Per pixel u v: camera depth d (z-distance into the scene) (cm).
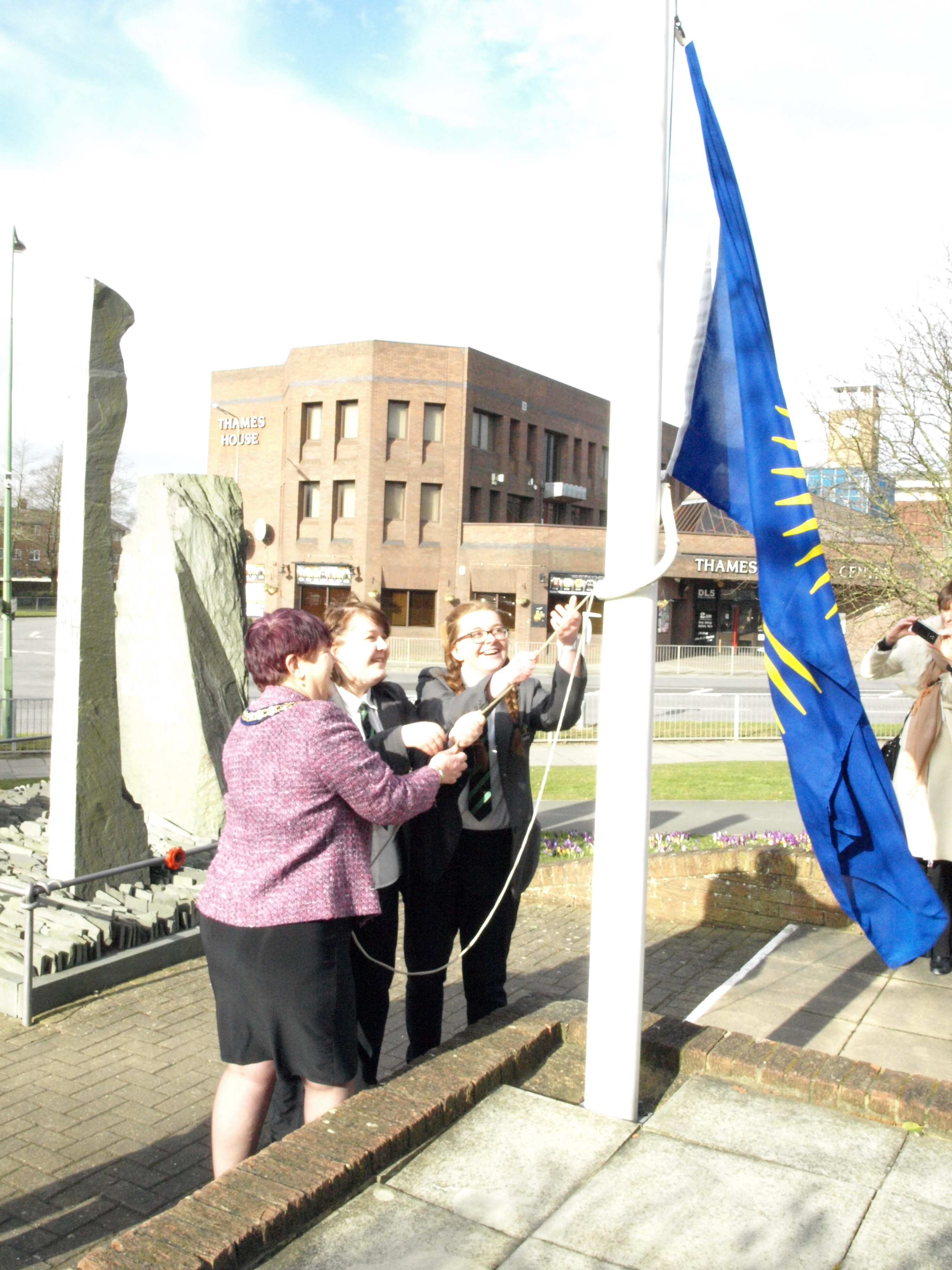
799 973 536
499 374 4231
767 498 334
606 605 278
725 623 4550
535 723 393
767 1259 216
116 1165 360
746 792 1176
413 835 375
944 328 1636
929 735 493
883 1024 465
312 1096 274
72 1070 438
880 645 515
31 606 7144
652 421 274
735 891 650
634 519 273
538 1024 325
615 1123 275
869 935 339
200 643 826
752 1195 242
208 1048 463
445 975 386
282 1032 262
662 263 274
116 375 657
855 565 1702
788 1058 308
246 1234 209
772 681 332
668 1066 315
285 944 256
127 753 845
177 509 848
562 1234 224
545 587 3928
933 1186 247
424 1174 248
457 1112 275
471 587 4025
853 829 335
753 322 339
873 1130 276
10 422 1853
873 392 1691
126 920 573
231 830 269
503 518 4316
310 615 285
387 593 4019
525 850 385
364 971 366
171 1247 204
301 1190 226
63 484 645
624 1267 212
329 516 4075
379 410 3975
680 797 1131
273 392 4516
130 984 546
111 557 653
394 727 364
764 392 338
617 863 276
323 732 263
